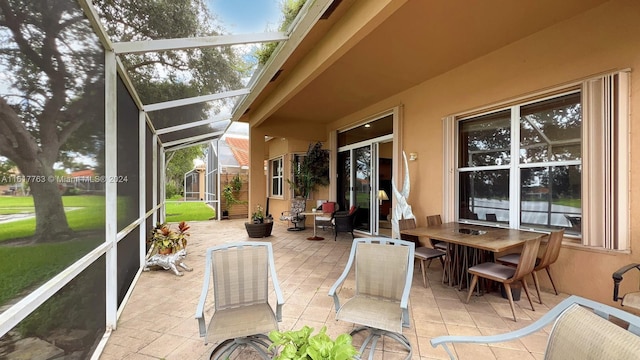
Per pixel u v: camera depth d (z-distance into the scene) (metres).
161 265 3.83
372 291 2.23
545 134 3.27
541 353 2.00
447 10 2.78
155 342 2.14
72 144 1.65
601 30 2.74
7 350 1.11
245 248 2.22
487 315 2.58
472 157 4.12
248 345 1.96
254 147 7.17
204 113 5.56
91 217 1.94
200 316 1.76
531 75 3.29
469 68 3.98
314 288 3.25
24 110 1.19
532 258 2.57
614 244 2.61
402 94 5.18
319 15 2.89
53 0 1.40
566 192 3.10
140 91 3.55
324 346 1.09
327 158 7.76
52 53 1.42
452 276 3.35
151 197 5.15
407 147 5.04
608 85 2.65
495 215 3.81
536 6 2.74
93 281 1.98
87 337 1.85
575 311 1.15
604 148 2.66
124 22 2.19
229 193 10.43
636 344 0.93
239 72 3.95
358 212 6.75
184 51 2.96
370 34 3.22
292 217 7.50
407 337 2.21
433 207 4.52
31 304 1.19
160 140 6.67
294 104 6.03
